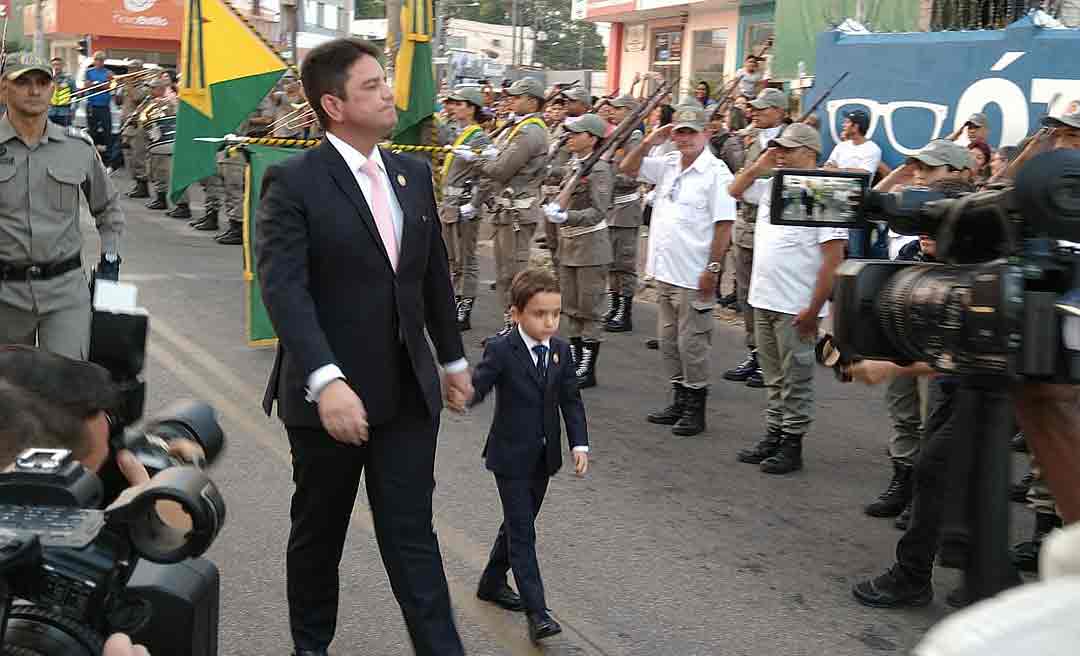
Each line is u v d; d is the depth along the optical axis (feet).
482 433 21.29
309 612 11.96
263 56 28.94
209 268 37.63
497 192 28.94
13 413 5.84
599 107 36.47
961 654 2.83
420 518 10.90
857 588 14.78
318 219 10.43
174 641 5.68
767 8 61.21
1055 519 15.66
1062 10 29.68
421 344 10.95
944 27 32.27
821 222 6.72
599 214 24.71
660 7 68.64
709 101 44.55
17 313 15.79
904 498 17.61
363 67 10.48
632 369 27.50
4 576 4.66
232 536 15.75
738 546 16.40
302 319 10.15
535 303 12.96
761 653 13.17
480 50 147.84
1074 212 4.73
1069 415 5.25
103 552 4.97
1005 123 26.13
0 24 70.33
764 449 20.42
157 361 25.46
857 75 30.01
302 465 11.14
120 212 16.90
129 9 78.64
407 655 12.66
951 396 14.07
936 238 6.07
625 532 16.76
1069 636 2.79
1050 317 4.90
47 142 15.72
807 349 19.54
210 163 28.86
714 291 21.56
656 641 13.37
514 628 13.57
